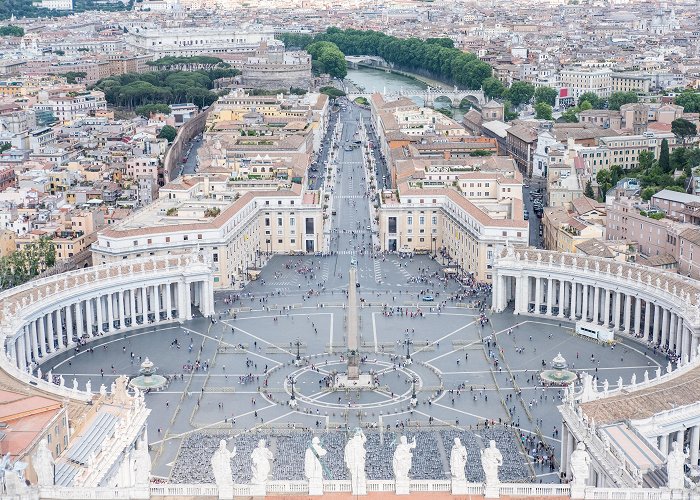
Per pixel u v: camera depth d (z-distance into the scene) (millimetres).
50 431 192250
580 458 165875
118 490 165750
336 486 167375
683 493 165000
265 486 166875
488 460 165500
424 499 165125
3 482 164500
